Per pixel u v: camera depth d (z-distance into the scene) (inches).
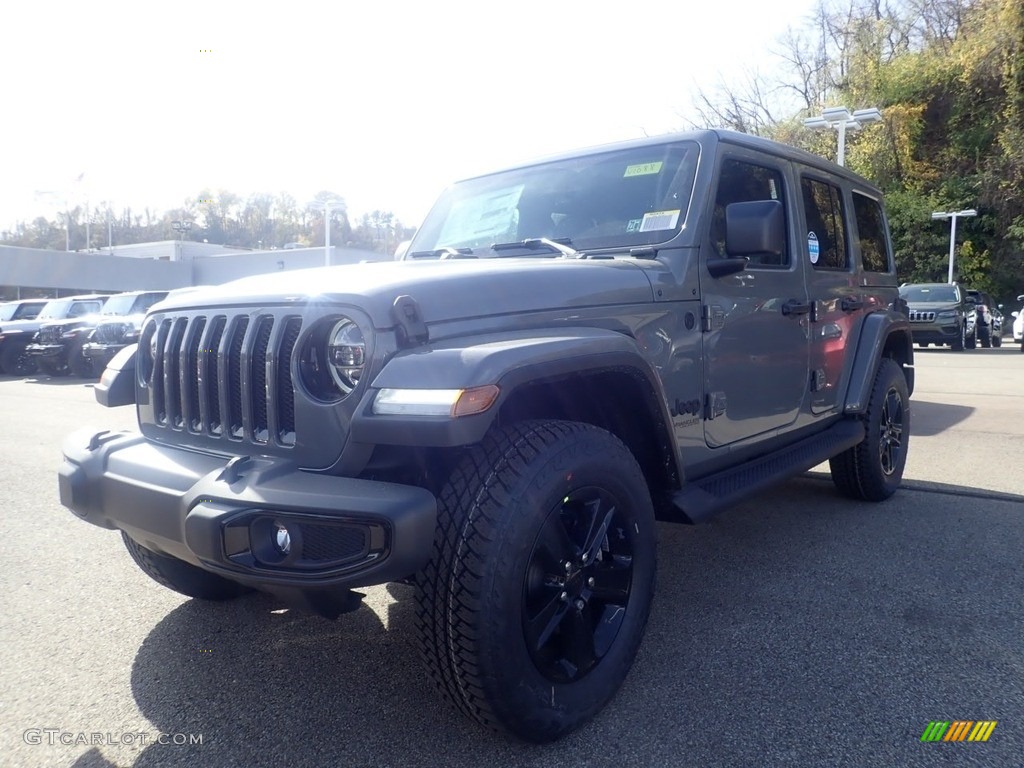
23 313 778.8
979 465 238.5
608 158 142.9
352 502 78.7
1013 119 1209.4
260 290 98.8
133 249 2389.3
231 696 104.6
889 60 1374.3
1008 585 139.4
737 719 96.1
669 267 122.3
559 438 91.7
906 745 90.0
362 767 88.0
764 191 149.3
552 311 100.9
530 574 88.7
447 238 151.6
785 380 151.5
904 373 220.8
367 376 85.4
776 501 199.6
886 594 135.9
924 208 1272.1
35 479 233.3
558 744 91.4
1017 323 799.1
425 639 85.6
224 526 81.5
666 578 145.8
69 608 135.1
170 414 105.2
